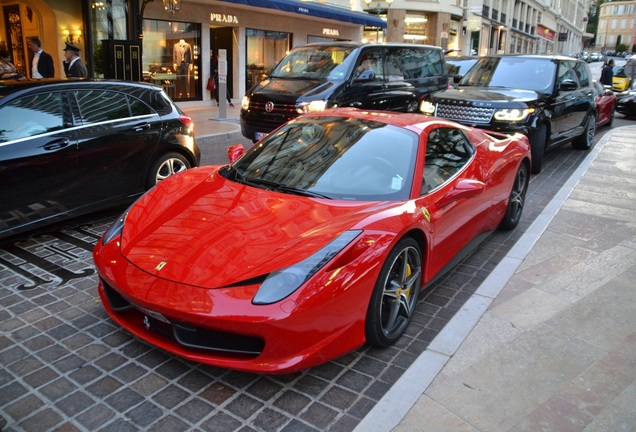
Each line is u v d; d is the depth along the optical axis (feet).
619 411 9.09
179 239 10.07
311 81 29.14
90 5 44.11
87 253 15.29
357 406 9.09
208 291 8.80
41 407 8.75
